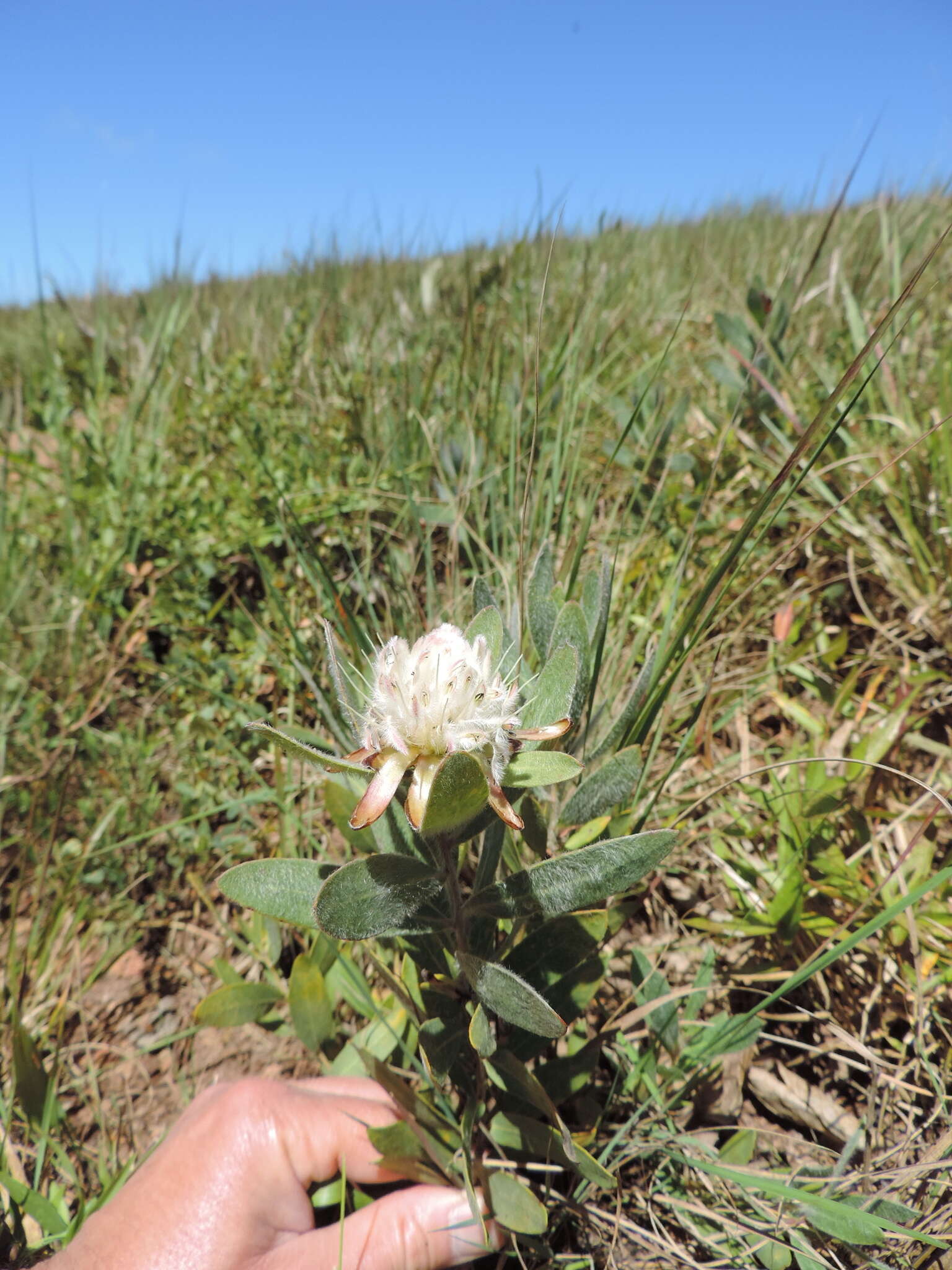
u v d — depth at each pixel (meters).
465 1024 0.26
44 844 0.41
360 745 0.22
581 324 0.62
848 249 0.77
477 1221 0.25
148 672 0.50
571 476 0.43
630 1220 0.28
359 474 0.57
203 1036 0.36
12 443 0.71
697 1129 0.30
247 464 0.57
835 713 0.43
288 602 0.49
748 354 0.53
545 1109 0.25
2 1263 0.28
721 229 1.25
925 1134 0.29
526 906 0.23
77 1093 0.34
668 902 0.37
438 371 0.68
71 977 0.38
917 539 0.46
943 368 0.52
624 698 0.38
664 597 0.44
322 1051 0.32
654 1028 0.30
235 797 0.43
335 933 0.20
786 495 0.27
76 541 0.56
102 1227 0.26
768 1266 0.27
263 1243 0.26
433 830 0.19
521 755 0.21
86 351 0.84
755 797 0.38
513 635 0.30
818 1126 0.30
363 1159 0.26
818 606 0.48
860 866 0.36
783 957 0.34
